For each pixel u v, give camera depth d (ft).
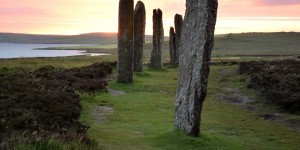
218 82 110.83
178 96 51.39
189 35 49.60
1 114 45.98
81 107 64.64
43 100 57.72
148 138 50.06
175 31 176.24
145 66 171.94
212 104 80.53
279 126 62.28
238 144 50.49
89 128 52.39
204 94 49.01
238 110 74.84
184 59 50.37
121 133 52.31
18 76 86.48
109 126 56.54
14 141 35.04
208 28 47.75
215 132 57.06
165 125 58.29
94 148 40.65
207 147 47.14
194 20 48.85
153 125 58.49
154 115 66.44
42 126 42.55
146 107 73.31
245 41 625.41
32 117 45.44
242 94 90.99
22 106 52.65
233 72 127.13
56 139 37.86
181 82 51.01
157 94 89.61
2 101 54.95
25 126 41.98
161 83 108.37
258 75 102.22
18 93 62.18
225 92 94.32
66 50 620.49
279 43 586.86
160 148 45.93
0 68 111.96
